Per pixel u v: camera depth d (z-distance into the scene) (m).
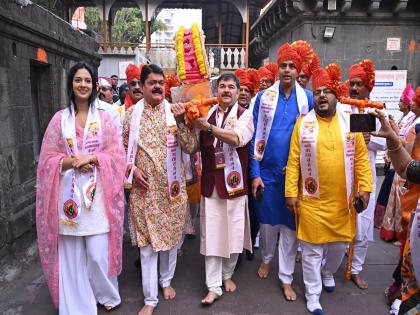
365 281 3.38
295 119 3.13
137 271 3.59
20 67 3.97
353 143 2.81
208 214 2.95
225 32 15.98
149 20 12.71
